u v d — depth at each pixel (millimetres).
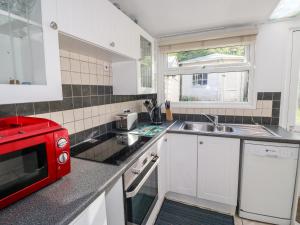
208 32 2172
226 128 2084
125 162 1065
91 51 1347
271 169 1597
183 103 2445
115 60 1768
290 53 1935
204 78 2367
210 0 1449
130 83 1807
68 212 637
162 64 2471
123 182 1010
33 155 727
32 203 694
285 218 1618
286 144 1528
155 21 1865
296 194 1553
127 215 1062
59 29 866
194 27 2051
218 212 1836
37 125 780
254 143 1613
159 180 1718
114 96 1944
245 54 2133
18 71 781
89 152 1257
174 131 1901
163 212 1829
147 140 1491
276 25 1930
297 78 1945
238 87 2229
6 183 643
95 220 786
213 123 2193
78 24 981
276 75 1986
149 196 1459
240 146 1704
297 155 1515
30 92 740
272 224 1655
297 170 1533
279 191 1602
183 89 2479
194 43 2199
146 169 1339
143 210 1336
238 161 1707
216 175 1802
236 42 2037
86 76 1532
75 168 999
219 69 2227
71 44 1134
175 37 2320
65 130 859
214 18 1811
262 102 2062
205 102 2355
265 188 1635
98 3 1140
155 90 2490
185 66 2402
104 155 1186
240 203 1746
